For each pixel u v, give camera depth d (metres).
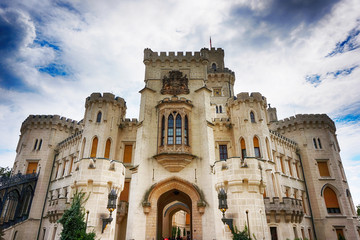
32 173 36.94
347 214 33.97
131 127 32.88
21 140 42.78
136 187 23.97
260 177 19.75
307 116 39.62
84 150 30.12
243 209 18.55
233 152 31.28
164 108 27.72
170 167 24.98
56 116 41.28
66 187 33.12
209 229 22.14
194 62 31.55
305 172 37.31
